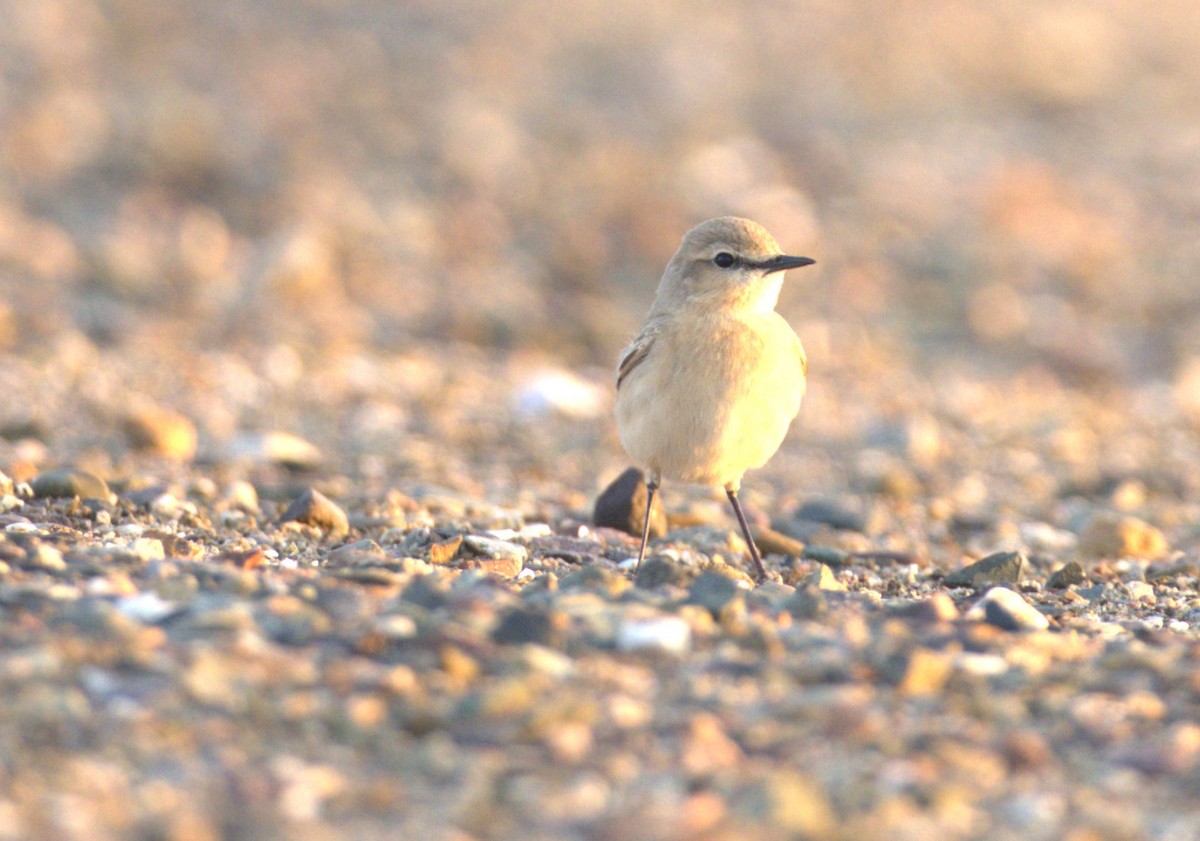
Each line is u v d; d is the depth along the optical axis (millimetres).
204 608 7066
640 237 24984
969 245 25812
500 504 12258
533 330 20828
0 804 5137
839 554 10789
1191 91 36906
